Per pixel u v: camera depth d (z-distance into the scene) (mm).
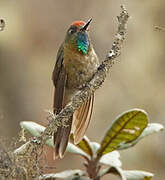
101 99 12523
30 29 12773
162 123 11992
